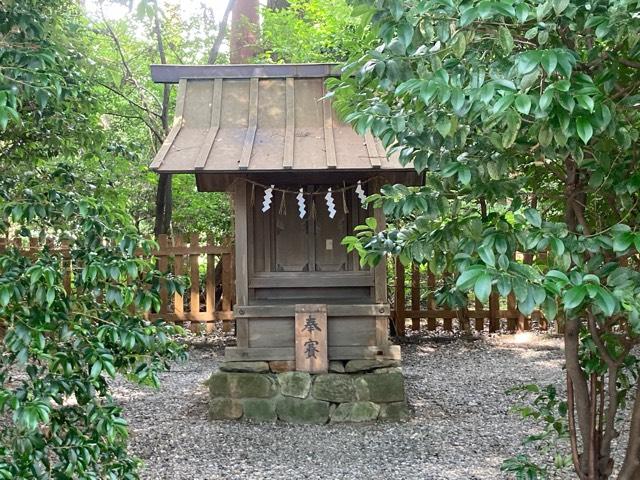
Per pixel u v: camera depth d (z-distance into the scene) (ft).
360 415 14.85
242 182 14.80
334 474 11.78
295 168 13.29
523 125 6.12
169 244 24.47
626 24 5.39
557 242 5.82
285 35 27.73
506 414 15.46
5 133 10.25
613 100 6.30
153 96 28.02
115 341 7.20
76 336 7.25
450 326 25.44
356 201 15.40
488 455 12.63
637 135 6.11
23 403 6.42
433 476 11.58
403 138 6.75
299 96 15.81
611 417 7.37
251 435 13.99
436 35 6.11
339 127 15.02
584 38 6.25
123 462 7.76
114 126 28.94
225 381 15.02
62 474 6.93
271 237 15.48
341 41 23.70
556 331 25.14
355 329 15.02
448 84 5.63
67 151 11.54
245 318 14.96
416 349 23.45
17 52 7.29
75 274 7.57
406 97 6.82
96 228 7.54
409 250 7.49
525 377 19.25
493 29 5.97
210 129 15.05
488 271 5.08
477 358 21.98
